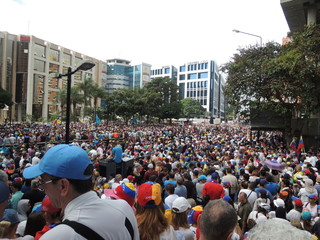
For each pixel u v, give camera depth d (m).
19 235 3.80
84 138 25.44
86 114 69.75
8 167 10.93
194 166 9.88
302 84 18.27
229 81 22.59
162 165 9.88
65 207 1.65
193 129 47.47
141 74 140.88
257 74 20.30
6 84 78.81
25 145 16.22
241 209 5.46
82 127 43.38
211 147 18.55
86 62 8.68
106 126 50.16
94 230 1.48
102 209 1.61
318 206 5.83
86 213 1.54
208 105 132.50
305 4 25.80
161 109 73.62
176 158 13.45
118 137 26.86
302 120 22.17
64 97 64.88
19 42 80.38
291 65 17.89
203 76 135.50
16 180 6.39
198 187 6.98
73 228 1.45
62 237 1.40
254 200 6.01
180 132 39.88
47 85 85.44
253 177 8.29
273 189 7.08
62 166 1.59
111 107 65.38
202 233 1.90
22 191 6.37
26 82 80.50
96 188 7.01
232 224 1.85
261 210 5.18
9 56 79.44
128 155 13.60
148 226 2.67
